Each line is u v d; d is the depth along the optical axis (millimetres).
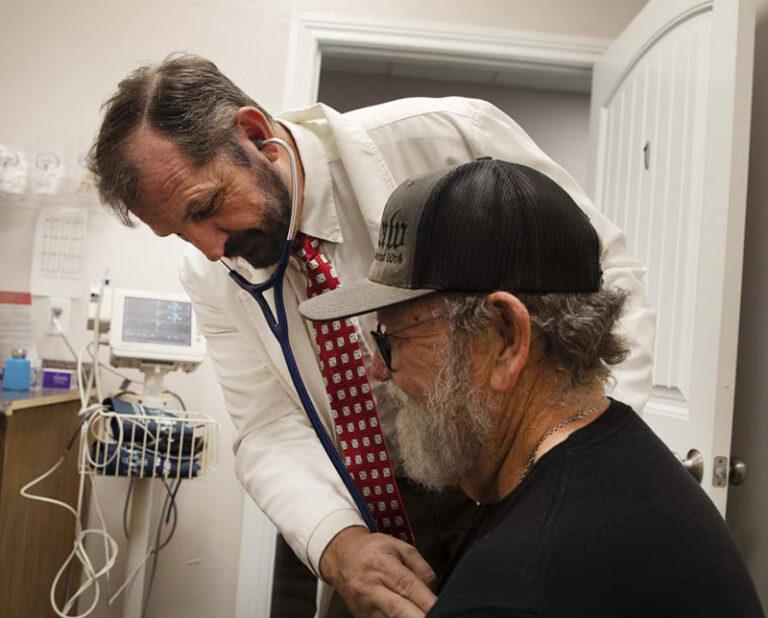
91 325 1959
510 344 677
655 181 1924
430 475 786
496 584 554
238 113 1012
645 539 568
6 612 1676
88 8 2346
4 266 2283
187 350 1944
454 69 2607
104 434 1812
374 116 1203
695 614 557
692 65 1763
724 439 1484
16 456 1671
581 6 2484
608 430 658
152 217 1017
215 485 2262
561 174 1203
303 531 1015
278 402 1248
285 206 1043
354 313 712
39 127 2311
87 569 1864
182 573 2242
